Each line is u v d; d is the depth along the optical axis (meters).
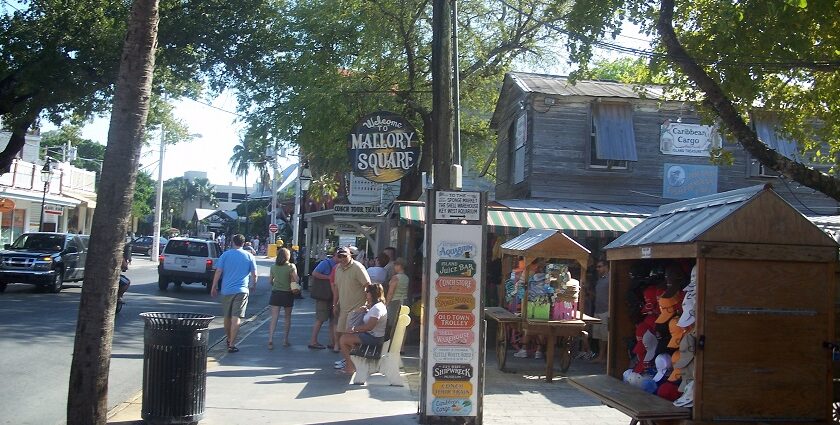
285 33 21.56
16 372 10.35
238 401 9.13
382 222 23.06
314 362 12.28
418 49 19.72
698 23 10.29
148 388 7.73
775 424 5.68
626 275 7.71
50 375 10.32
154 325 7.71
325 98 18.88
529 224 14.76
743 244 5.71
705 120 10.63
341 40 20.09
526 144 20.09
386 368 10.50
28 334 13.62
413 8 18.98
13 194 36.41
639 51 10.29
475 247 8.27
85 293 6.80
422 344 8.28
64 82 20.11
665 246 6.21
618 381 7.16
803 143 11.45
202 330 7.90
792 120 10.96
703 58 9.72
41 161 50.03
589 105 19.73
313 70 19.62
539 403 9.58
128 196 6.98
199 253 26.12
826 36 9.73
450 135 10.64
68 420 6.72
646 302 7.27
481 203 8.31
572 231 14.74
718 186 20.02
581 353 14.09
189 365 7.77
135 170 7.03
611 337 7.66
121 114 6.95
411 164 14.62
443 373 8.20
